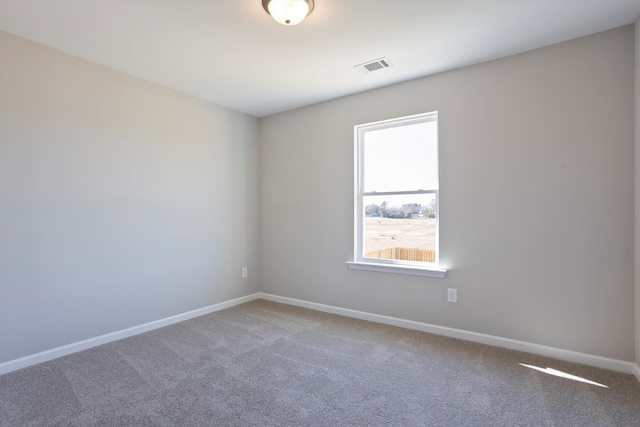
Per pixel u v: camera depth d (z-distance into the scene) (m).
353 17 2.08
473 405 1.87
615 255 2.23
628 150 2.19
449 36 2.31
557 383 2.09
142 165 3.04
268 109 3.91
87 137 2.67
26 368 2.31
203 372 2.25
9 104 2.28
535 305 2.52
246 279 4.07
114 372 2.25
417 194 3.11
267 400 1.92
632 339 2.20
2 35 2.25
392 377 2.18
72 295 2.58
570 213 2.38
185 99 3.40
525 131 2.54
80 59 2.63
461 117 2.81
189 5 1.96
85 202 2.66
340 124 3.53
